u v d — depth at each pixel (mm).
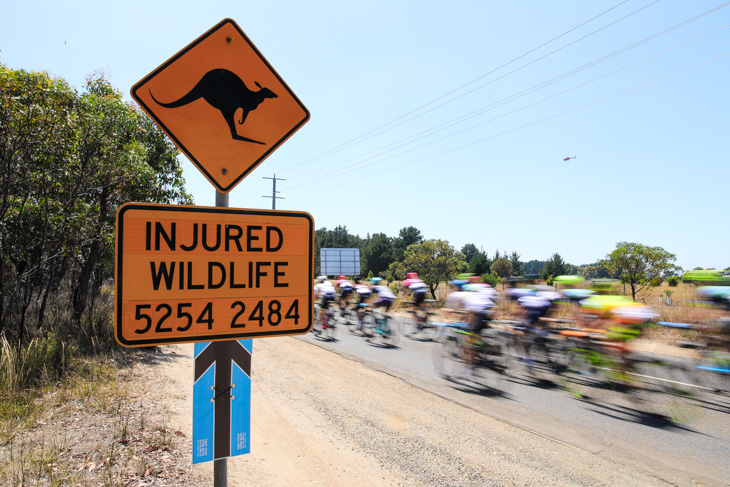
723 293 5961
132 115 8219
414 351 9242
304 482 3648
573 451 4316
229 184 2027
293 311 2012
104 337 7816
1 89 5750
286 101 2123
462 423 5078
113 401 5137
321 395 6152
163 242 1796
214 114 2000
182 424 4633
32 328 7000
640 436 4672
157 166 9711
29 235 6852
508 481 3723
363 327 11406
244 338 1923
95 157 7152
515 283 8062
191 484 3297
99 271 10688
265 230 1969
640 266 15984
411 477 3797
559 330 6641
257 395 6137
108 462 3494
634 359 5738
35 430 4180
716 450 4332
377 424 5051
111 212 8820
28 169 6395
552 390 6336
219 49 2016
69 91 6598
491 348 7191
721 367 5926
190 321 1834
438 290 24250
